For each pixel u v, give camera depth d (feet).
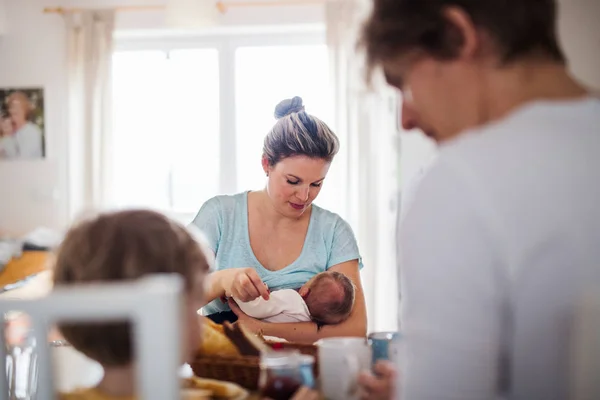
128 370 2.79
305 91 13.98
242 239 5.98
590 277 2.08
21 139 14.16
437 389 2.12
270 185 5.86
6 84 14.17
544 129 2.20
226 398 3.64
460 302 2.11
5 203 14.30
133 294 1.95
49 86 14.08
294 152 5.60
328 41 12.93
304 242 6.03
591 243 2.08
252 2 13.42
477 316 2.10
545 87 2.37
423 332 2.15
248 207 6.07
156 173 14.51
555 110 2.24
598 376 2.09
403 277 2.29
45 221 14.21
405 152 9.13
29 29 14.05
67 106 13.92
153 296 1.94
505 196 2.11
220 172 14.26
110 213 2.89
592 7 7.62
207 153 14.35
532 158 2.14
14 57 14.11
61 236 2.96
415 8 2.42
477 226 2.12
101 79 13.48
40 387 2.14
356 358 3.58
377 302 12.78
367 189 12.76
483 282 2.10
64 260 2.79
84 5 13.80
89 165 13.46
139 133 14.47
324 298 5.64
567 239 2.08
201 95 14.26
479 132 2.27
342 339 3.80
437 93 2.48
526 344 2.12
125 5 13.69
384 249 12.74
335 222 6.18
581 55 7.68
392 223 12.53
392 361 3.85
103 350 2.70
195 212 14.40
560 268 2.08
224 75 14.10
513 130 2.21
